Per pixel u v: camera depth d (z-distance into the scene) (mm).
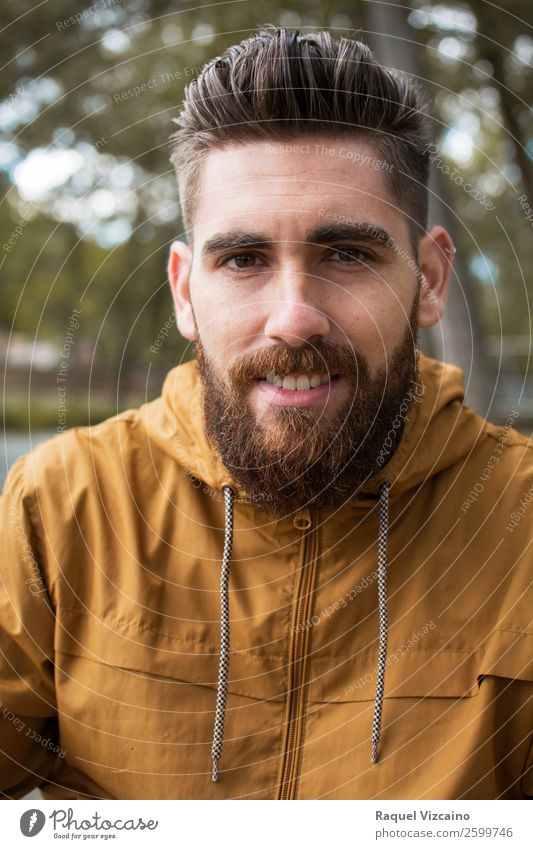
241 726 820
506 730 829
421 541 880
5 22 2709
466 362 2613
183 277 918
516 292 4980
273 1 3184
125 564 866
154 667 827
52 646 865
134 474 913
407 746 805
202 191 808
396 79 886
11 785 861
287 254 755
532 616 832
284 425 766
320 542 863
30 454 962
